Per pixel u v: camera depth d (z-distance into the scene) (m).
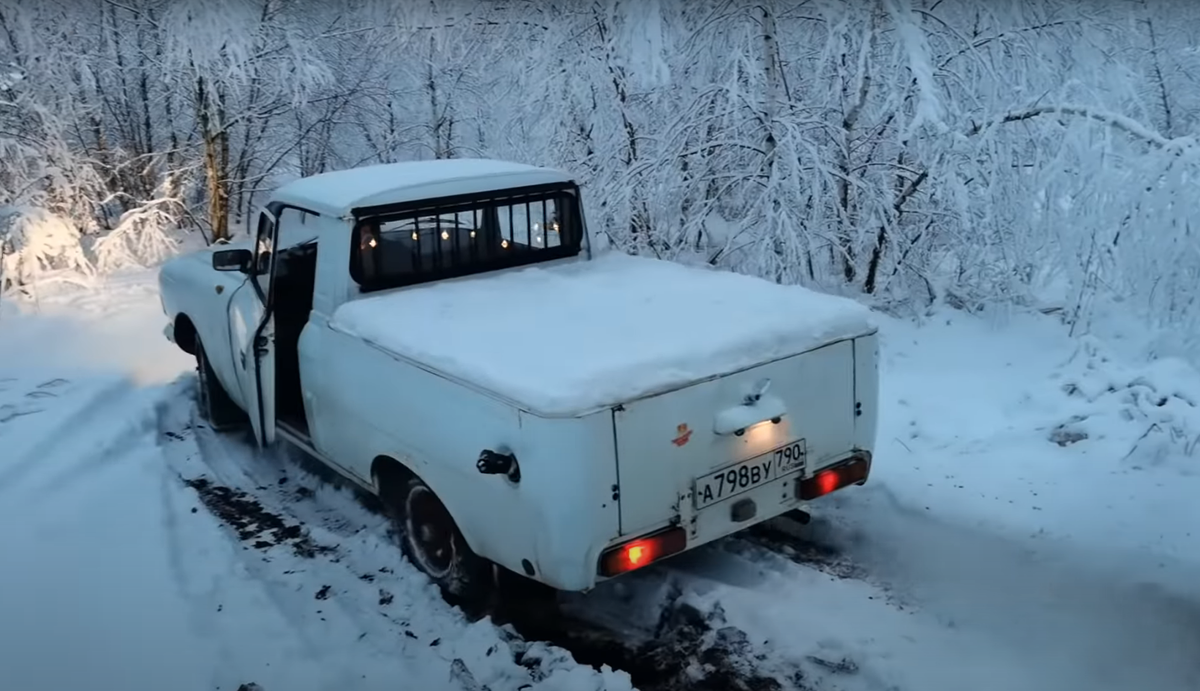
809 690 3.65
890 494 5.21
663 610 4.27
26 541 4.75
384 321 4.42
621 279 5.07
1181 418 5.54
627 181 8.77
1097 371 6.30
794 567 4.50
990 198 7.67
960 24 8.36
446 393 3.89
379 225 4.88
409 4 12.20
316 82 11.84
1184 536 4.52
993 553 4.55
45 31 11.56
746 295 4.59
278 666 3.80
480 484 3.79
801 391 4.05
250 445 6.35
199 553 4.71
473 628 4.05
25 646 3.92
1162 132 9.08
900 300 8.23
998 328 7.50
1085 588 4.19
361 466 4.71
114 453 5.89
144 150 12.27
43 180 11.08
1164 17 8.78
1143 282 6.92
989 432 5.88
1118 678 3.58
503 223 5.36
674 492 3.67
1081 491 5.04
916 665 3.71
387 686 3.69
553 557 3.52
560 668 3.76
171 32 10.99
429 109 12.57
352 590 4.41
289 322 5.59
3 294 9.61
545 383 3.48
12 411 6.40
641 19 8.93
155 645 3.93
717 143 8.26
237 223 12.71
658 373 3.60
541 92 10.08
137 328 8.54
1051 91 8.12
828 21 8.26
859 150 8.41
